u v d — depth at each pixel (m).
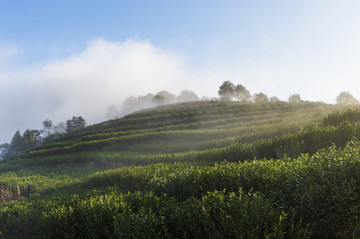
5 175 19.55
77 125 114.50
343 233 4.32
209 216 4.66
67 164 24.22
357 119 12.05
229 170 6.89
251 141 16.66
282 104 56.19
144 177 9.51
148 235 4.83
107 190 9.23
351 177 4.59
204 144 20.25
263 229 4.30
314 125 13.99
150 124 43.28
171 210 5.33
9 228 7.93
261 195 5.13
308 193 4.64
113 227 5.62
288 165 6.16
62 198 9.33
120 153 23.47
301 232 4.05
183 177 7.55
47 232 6.52
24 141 99.25
